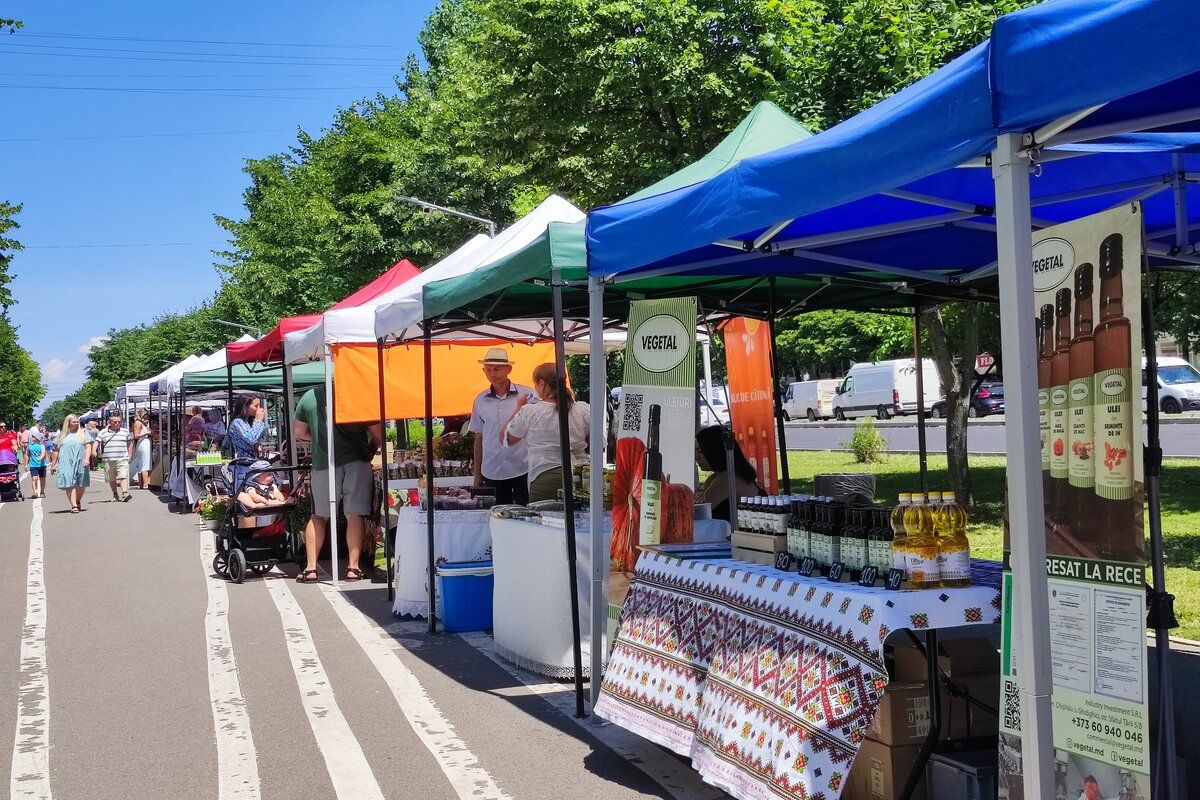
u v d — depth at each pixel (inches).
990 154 128.3
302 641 343.9
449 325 386.6
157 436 1153.4
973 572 180.9
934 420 1578.5
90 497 1046.4
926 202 188.7
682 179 244.7
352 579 470.0
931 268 291.6
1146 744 131.2
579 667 251.9
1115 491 135.6
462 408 535.2
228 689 286.4
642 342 241.0
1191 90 122.3
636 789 200.5
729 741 179.3
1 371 3420.3
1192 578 360.2
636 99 784.9
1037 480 125.4
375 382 473.7
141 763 227.3
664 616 214.7
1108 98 109.0
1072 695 142.6
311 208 1373.0
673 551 222.4
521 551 298.5
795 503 189.6
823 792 154.8
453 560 366.9
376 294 489.4
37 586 480.1
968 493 535.5
